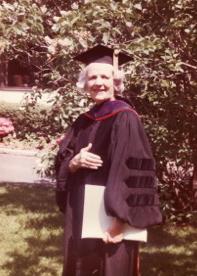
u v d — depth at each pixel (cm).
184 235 629
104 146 302
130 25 506
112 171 289
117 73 312
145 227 291
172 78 551
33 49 612
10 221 671
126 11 499
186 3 502
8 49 571
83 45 498
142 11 560
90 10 487
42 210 737
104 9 489
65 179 322
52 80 559
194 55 559
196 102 564
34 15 527
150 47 491
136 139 294
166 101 548
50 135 645
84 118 323
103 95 307
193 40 523
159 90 541
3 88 1686
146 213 292
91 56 311
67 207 321
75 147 321
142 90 543
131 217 288
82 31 499
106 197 285
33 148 1282
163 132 567
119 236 289
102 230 291
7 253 546
